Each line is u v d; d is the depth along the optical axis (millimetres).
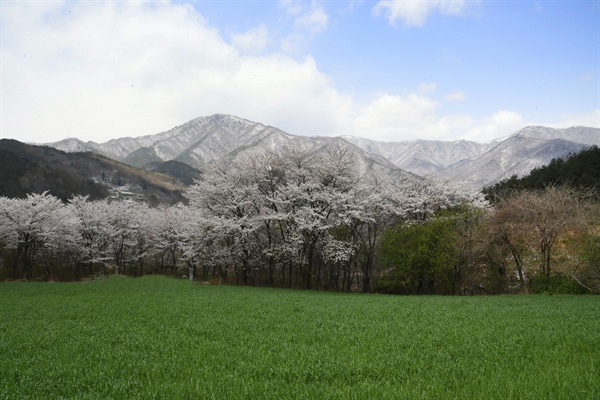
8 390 7457
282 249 43156
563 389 6168
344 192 43844
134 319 17000
